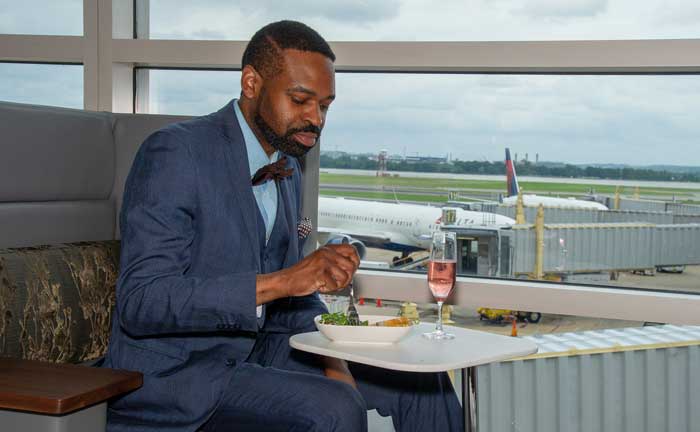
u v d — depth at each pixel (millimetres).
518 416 2607
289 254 1834
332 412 1545
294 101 1628
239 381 1634
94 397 1330
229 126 1693
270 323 1907
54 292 1812
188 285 1497
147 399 1568
